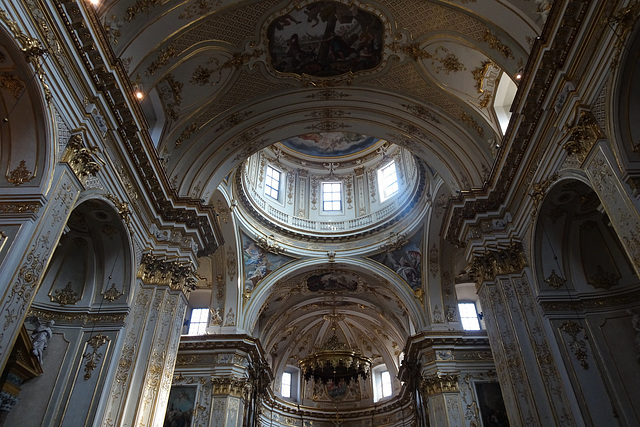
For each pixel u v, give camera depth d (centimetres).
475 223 1073
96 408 825
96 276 961
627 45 595
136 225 995
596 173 664
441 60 1086
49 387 848
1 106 637
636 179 587
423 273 1923
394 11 1015
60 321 919
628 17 583
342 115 1291
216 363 1745
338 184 2355
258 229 1959
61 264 958
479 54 1027
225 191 1692
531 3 820
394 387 2662
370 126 1312
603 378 812
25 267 586
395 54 1109
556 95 766
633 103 620
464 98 1132
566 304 900
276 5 1009
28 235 599
